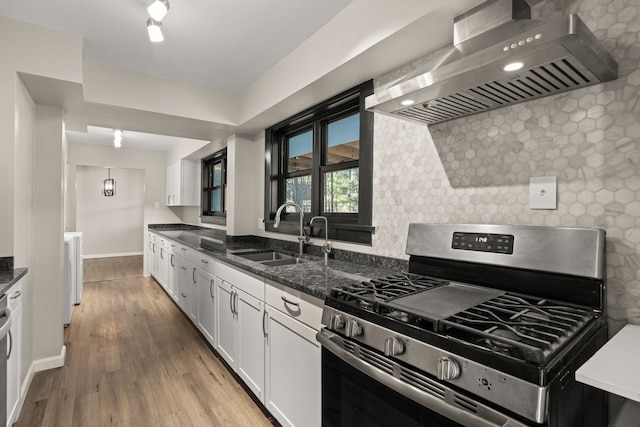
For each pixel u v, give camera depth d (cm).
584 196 115
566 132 120
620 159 108
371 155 203
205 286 288
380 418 107
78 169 749
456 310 104
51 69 199
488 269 134
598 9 111
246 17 189
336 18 187
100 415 190
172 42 217
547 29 82
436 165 166
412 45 160
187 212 605
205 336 287
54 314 250
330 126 264
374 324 108
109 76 252
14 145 189
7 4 176
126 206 803
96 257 766
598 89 112
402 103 130
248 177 363
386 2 153
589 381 70
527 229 123
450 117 152
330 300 128
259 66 254
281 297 171
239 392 215
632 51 105
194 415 191
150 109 270
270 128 322
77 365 251
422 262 159
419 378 93
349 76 198
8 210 188
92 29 201
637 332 96
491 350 80
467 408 82
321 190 269
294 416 160
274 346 178
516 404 73
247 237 362
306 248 269
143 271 600
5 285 155
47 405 199
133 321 350
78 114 278
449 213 160
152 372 241
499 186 140
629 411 102
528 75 104
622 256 107
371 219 205
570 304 111
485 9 125
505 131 138
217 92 306
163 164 607
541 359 72
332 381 128
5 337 150
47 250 248
